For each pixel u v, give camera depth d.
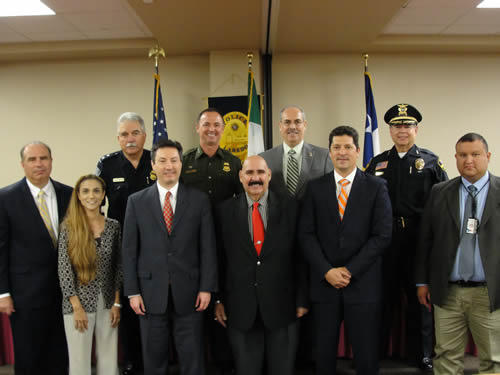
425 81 4.69
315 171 2.62
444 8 3.83
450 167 4.68
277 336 2.16
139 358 2.66
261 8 3.49
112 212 2.71
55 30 4.19
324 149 2.75
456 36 4.42
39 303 2.25
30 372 2.26
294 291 2.22
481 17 4.00
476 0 3.69
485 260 1.98
